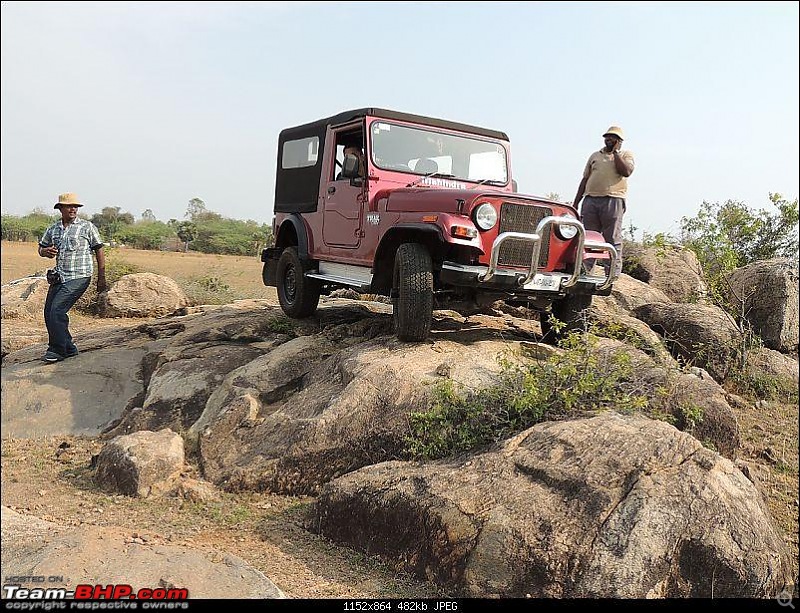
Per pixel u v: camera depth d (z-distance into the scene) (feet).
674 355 30.30
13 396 26.50
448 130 27.45
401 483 16.15
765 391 29.66
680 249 41.04
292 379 23.53
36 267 65.62
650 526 14.16
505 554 14.08
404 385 19.92
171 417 23.58
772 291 35.70
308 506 18.63
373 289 24.71
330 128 28.53
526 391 18.26
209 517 18.30
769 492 21.18
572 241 22.70
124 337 31.68
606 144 31.73
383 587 14.84
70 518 17.93
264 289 52.47
